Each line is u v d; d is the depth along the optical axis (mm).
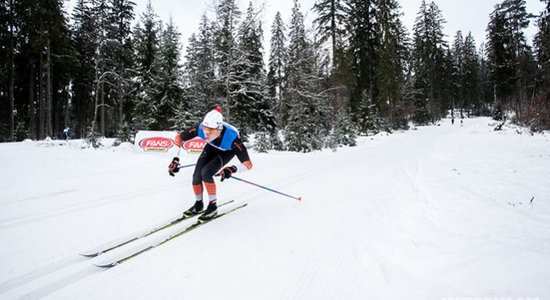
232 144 4000
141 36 23984
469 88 51969
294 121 18188
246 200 5129
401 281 2512
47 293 2281
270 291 2367
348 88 24516
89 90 29797
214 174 3975
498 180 6863
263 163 10375
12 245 3100
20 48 23297
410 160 10586
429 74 40344
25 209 4324
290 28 21562
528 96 24266
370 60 28844
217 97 16656
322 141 19219
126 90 25453
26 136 28000
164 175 7379
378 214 4422
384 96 28859
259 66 20109
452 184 6523
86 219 3965
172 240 3334
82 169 7738
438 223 4004
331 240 3418
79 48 27516
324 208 4691
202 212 4129
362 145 20719
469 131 25250
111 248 3068
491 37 33531
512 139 16234
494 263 2652
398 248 3189
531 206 4879
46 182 6141
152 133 11273
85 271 2627
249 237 3463
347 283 2518
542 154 10688
